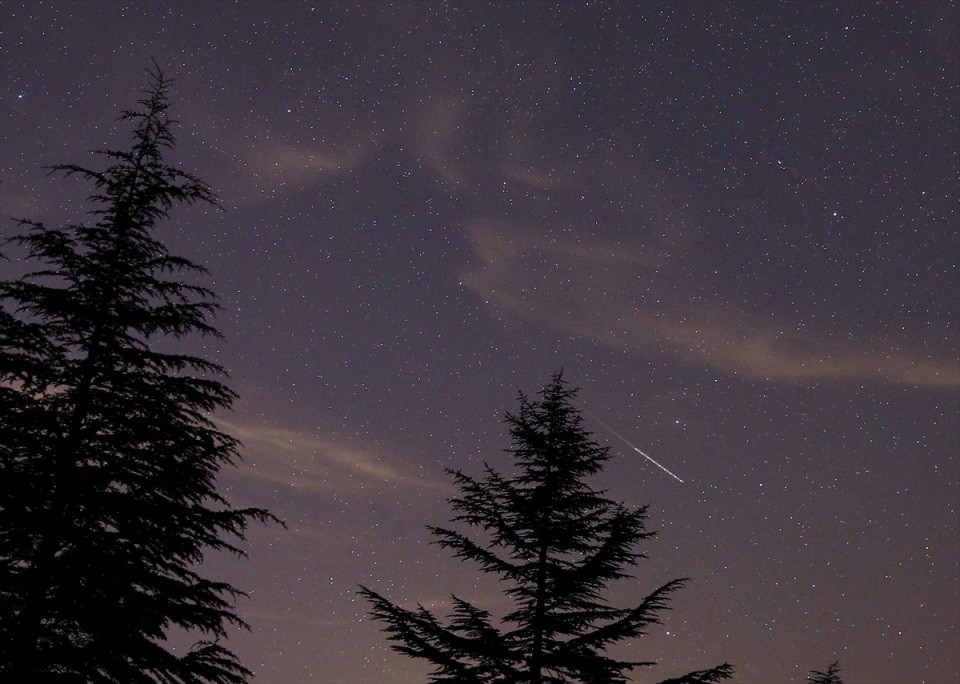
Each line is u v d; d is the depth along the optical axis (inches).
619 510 641.0
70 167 532.4
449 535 659.4
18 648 434.3
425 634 608.4
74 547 469.4
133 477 486.3
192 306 530.6
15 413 472.7
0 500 447.8
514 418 719.1
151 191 536.4
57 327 501.0
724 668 558.6
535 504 652.1
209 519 488.4
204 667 468.4
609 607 630.5
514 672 600.1
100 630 454.3
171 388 507.8
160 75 573.3
